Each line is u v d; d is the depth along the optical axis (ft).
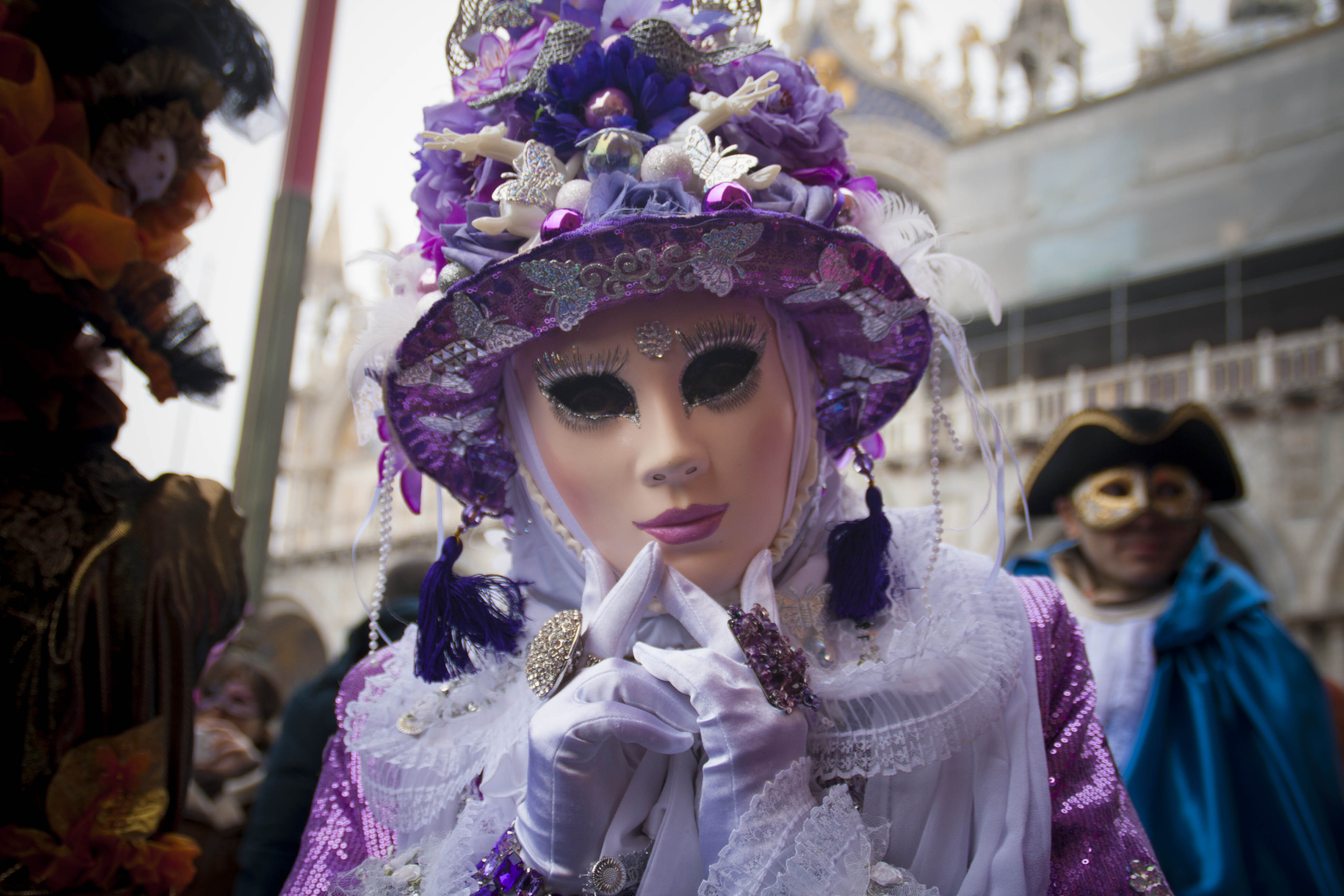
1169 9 41.22
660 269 3.45
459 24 4.38
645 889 3.41
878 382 4.37
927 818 3.59
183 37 4.15
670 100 3.84
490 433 4.32
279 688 12.00
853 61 47.11
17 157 3.60
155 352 4.20
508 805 3.77
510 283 3.49
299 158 12.67
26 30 3.86
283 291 12.34
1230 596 8.01
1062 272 39.52
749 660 3.46
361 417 4.13
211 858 8.45
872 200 4.04
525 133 3.99
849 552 3.85
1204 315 40.42
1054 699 3.90
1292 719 7.52
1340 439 31.32
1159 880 3.52
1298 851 7.11
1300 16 39.42
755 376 3.79
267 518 12.00
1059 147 40.32
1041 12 43.62
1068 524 8.64
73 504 3.62
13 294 3.64
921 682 3.53
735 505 3.69
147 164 4.12
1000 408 36.91
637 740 3.37
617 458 3.70
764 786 3.24
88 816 3.43
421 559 7.88
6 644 3.37
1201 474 8.23
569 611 3.70
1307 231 35.65
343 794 4.23
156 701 3.67
